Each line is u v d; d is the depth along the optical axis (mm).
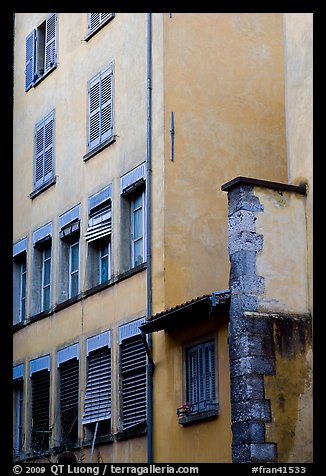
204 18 19766
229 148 19250
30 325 23719
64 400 21859
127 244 20172
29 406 23250
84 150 22266
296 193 15984
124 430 18938
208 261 18484
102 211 21203
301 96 16312
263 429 14742
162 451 17438
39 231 24000
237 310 15305
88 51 22719
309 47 16188
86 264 21453
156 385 17875
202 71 19453
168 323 17250
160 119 19016
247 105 19656
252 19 20188
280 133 19828
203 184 18828
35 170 24641
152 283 18438
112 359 19875
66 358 21797
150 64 19578
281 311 15391
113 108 21172
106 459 19578
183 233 18422
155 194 18781
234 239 15609
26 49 26047
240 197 15586
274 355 15125
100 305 20656
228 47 19812
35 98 25219
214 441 16125
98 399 20219
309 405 15141
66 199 22875
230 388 15570
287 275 15594
